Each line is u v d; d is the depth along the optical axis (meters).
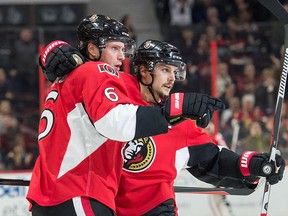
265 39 9.55
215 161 4.46
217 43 9.48
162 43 4.28
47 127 3.73
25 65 9.05
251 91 9.48
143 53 4.26
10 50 9.03
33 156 9.06
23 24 11.70
